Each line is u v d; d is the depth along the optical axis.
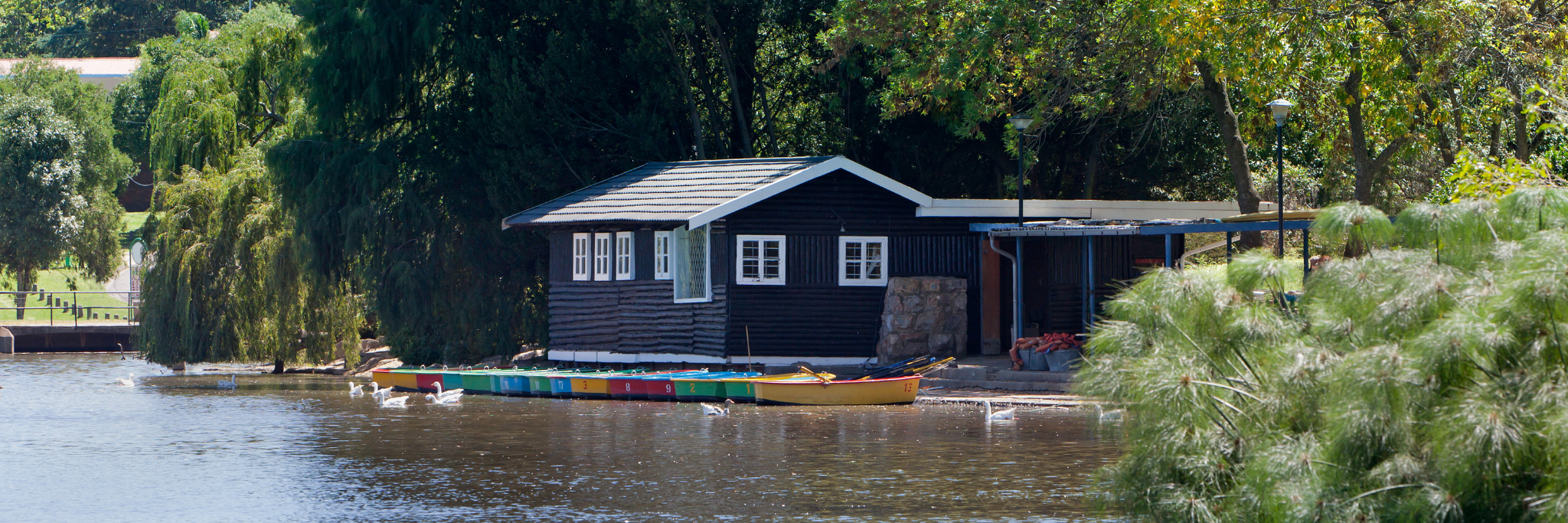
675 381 39.41
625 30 52.22
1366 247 14.85
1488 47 37.62
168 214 54.06
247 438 31.16
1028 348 39.00
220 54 63.09
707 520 20.34
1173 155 53.69
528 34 53.06
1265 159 52.09
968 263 44.25
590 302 47.09
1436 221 14.20
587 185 51.88
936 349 42.44
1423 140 41.25
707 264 42.88
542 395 42.44
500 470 25.44
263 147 55.03
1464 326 12.16
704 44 53.47
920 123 52.62
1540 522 11.81
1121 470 15.10
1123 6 39.88
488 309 52.72
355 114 53.31
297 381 51.88
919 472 24.52
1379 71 37.47
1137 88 43.22
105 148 91.56
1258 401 14.17
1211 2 36.62
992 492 22.36
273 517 21.03
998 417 32.12
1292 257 46.00
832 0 51.19
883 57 49.94
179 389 47.69
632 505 21.58
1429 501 12.20
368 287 52.00
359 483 24.12
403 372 46.00
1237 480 13.98
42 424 34.81
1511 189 22.33
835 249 43.16
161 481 24.69
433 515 20.97
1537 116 34.56
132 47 138.25
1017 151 48.06
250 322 53.47
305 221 51.72
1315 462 13.05
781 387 37.31
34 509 21.91
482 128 51.66
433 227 51.72
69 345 77.25
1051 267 42.22
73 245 85.88
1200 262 48.41
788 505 21.44
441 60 53.69
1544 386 12.09
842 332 43.09
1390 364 12.50
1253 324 14.23
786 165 44.06
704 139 54.47
